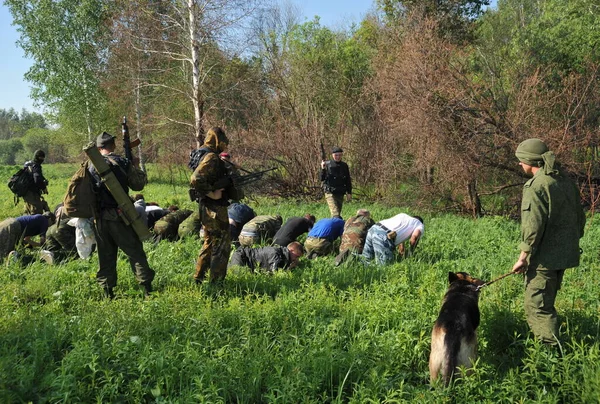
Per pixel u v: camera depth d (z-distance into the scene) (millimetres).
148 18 18656
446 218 12211
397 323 4961
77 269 7414
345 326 4941
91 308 5457
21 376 3779
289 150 17500
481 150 12344
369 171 17406
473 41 24078
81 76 30094
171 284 6574
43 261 8031
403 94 13281
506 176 12922
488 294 5785
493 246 8727
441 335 3855
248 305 5512
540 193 4234
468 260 7680
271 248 7598
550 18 17438
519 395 3723
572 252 4254
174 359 4121
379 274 7000
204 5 17406
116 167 5930
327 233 8734
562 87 14094
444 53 13211
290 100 19750
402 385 3740
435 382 3795
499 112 12602
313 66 24828
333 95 22859
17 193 10930
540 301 4324
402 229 7891
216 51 18453
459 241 9125
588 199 12391
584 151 12664
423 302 5238
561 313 4949
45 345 4336
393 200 14734
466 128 12344
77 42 30344
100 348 4227
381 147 16828
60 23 30234
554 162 4301
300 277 6898
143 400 3770
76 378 3844
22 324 4945
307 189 17500
